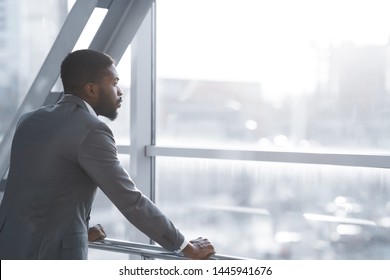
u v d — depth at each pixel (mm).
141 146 4492
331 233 3975
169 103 4488
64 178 2199
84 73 2357
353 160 3686
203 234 4422
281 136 4094
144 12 3975
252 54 4164
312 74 3965
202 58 4336
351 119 3836
